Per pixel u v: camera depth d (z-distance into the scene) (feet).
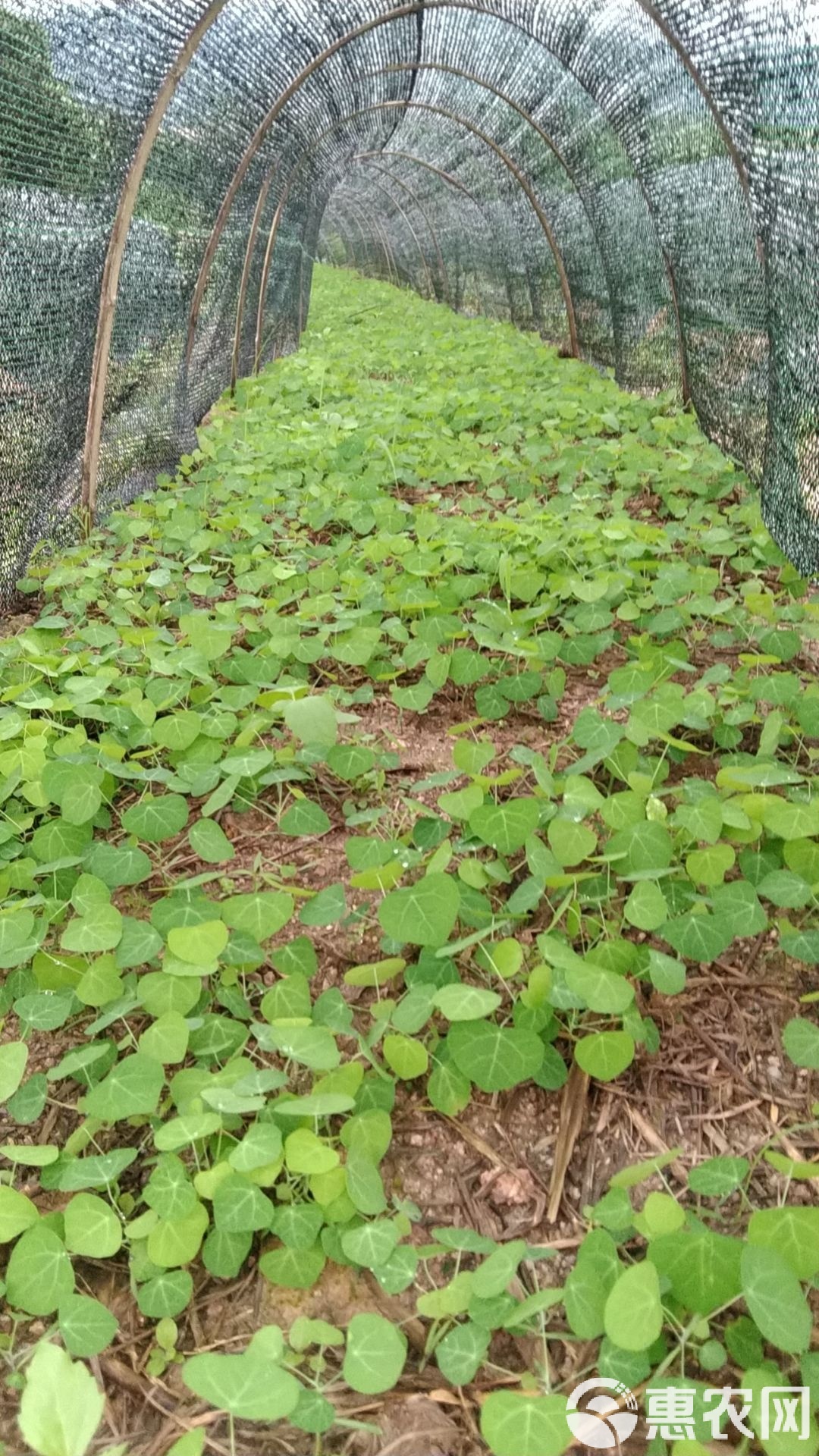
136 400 15.74
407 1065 5.41
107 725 9.33
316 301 52.21
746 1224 5.06
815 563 10.95
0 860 7.34
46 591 12.09
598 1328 4.19
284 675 9.95
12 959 6.05
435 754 9.02
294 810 7.39
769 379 13.20
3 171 10.18
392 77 26.35
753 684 8.43
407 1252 4.65
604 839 7.64
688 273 18.08
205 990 6.22
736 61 12.45
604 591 10.06
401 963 5.96
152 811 7.20
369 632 9.56
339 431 18.70
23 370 11.39
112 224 13.33
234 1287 4.91
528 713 9.59
